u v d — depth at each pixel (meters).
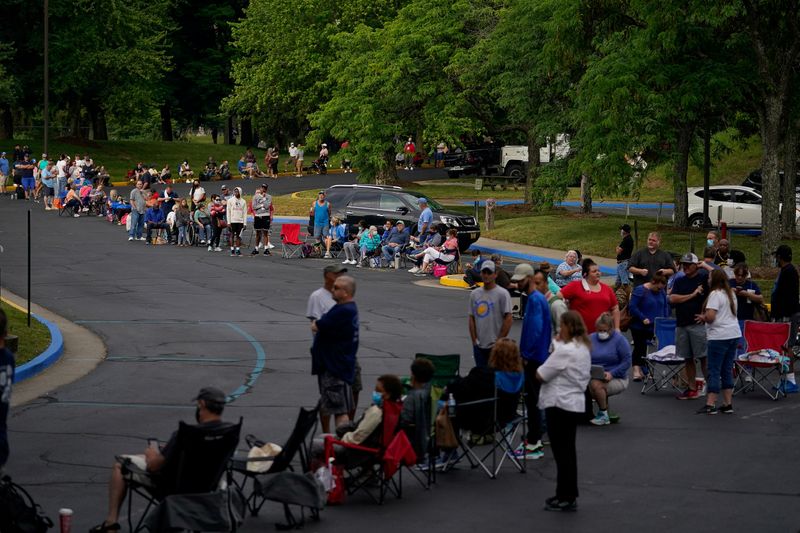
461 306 27.50
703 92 33.66
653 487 12.19
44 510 10.96
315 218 38.16
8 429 14.62
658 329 18.33
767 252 32.69
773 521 10.91
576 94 39.75
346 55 53.22
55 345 20.55
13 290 28.81
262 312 26.09
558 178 44.94
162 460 9.93
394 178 65.44
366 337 22.53
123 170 68.62
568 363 11.23
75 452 13.42
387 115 51.97
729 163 64.94
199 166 74.00
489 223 45.56
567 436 11.25
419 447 11.81
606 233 41.59
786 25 31.97
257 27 74.62
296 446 10.83
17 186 55.69
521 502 11.60
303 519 10.75
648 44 33.69
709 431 15.03
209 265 34.91
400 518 10.98
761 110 33.78
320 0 70.06
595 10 35.38
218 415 9.97
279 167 77.31
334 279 13.71
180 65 86.31
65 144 71.94
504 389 12.70
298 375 18.73
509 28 46.31
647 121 35.78
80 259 35.41
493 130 53.25
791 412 16.33
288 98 71.50
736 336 16.05
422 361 12.02
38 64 70.75
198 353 20.78
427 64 50.56
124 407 16.12
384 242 36.22
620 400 17.23
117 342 21.94
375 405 11.76
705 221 42.50
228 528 9.56
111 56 69.06
